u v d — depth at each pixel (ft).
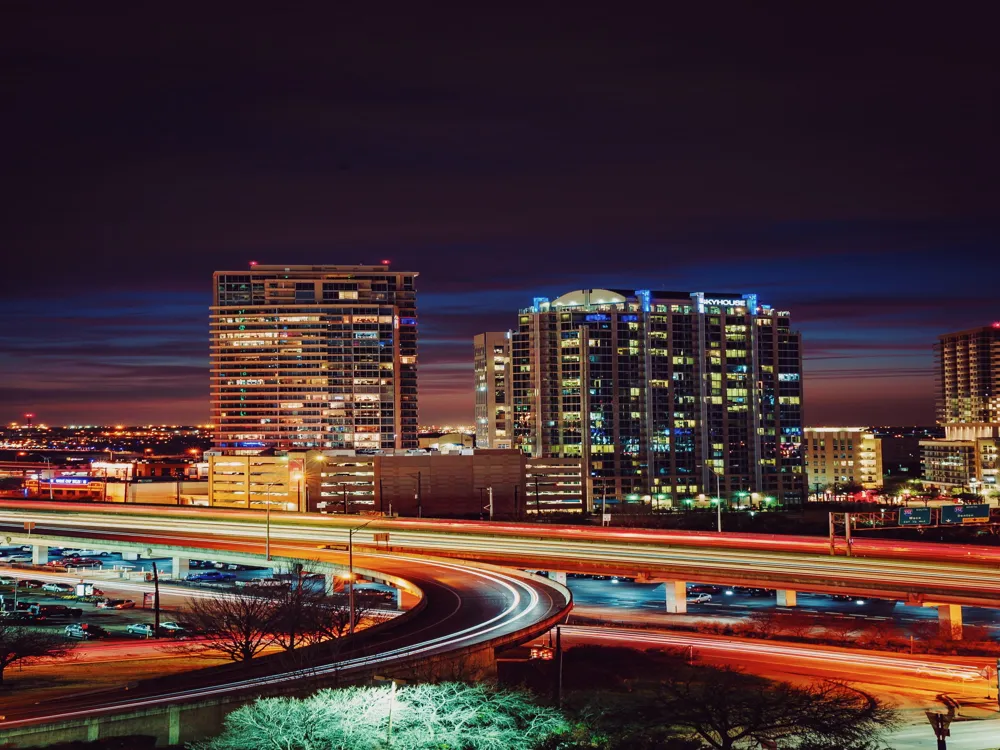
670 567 563.07
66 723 267.59
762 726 315.37
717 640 520.42
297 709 263.49
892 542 582.35
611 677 405.39
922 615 621.31
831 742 316.60
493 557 609.42
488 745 269.64
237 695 292.81
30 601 652.89
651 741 309.83
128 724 276.41
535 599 466.29
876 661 466.70
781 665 458.91
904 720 366.02
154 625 547.49
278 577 625.41
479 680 346.74
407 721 264.72
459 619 424.87
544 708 301.84
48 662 453.99
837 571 522.06
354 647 372.58
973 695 406.41
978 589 472.44
